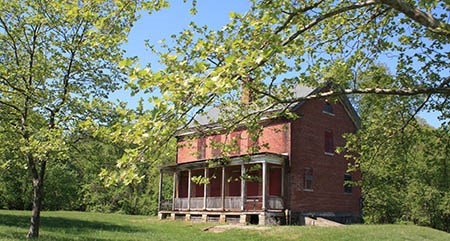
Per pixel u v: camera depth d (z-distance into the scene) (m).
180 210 30.83
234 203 26.95
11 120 15.31
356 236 18.53
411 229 21.22
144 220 30.50
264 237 19.19
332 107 30.92
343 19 8.90
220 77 5.09
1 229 18.59
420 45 9.11
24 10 15.32
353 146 10.55
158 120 5.57
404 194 30.34
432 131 10.16
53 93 15.30
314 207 28.00
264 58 5.33
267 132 28.61
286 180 27.03
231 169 30.94
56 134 13.36
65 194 42.75
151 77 5.20
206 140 32.25
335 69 9.36
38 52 15.34
